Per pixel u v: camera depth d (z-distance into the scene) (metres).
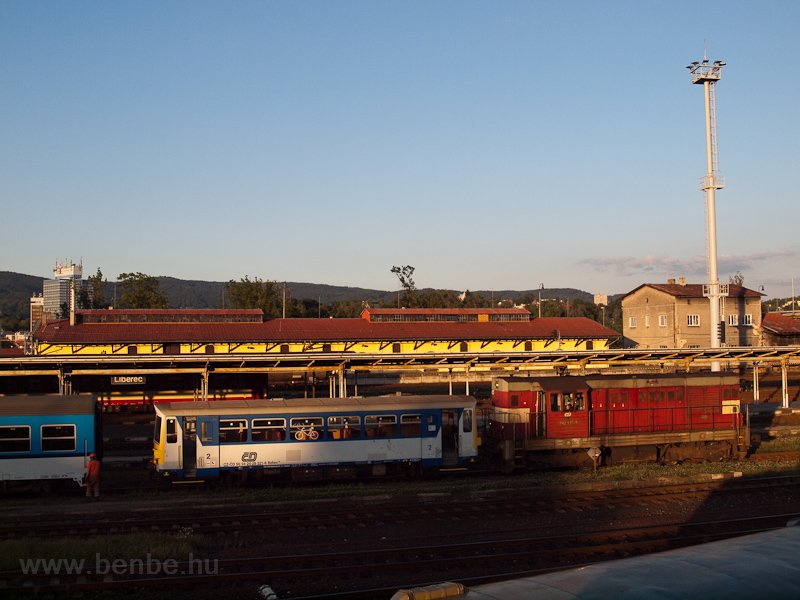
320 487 24.14
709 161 47.59
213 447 24.08
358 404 25.48
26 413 23.14
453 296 115.06
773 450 32.88
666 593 5.66
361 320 61.25
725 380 30.66
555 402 28.09
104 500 21.92
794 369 69.00
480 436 30.42
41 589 13.49
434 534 18.19
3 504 21.47
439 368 36.22
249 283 92.56
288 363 34.75
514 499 21.98
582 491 23.47
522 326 62.84
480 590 6.13
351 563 15.45
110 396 44.25
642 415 29.31
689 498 22.20
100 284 94.50
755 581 5.88
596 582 5.96
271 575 14.41
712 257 47.72
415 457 25.88
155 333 52.88
